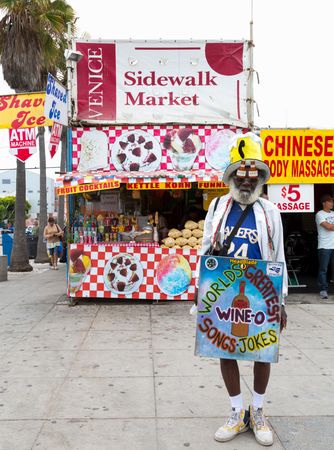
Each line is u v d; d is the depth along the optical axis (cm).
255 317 308
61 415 351
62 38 1516
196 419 345
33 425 334
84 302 796
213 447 304
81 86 816
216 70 823
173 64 821
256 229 313
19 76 1466
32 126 793
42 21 1415
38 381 422
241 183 312
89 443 308
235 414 321
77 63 814
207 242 333
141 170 821
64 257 1670
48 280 1161
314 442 310
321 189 1102
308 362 475
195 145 822
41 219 1689
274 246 319
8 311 741
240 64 824
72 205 812
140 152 821
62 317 684
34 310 742
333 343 545
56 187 711
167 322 647
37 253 1694
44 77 1661
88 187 709
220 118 825
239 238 315
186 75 821
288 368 457
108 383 417
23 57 1434
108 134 820
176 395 389
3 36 1440
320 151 809
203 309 313
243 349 309
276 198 815
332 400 379
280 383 416
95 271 760
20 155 800
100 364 469
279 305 305
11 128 801
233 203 323
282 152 809
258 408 322
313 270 1106
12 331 606
